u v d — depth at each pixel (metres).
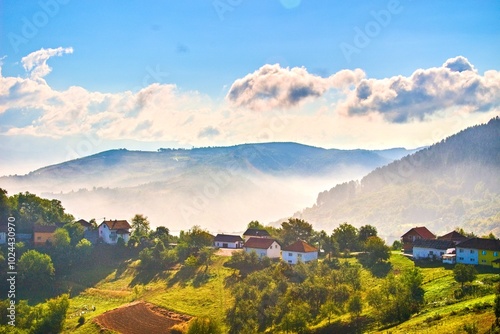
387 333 86.50
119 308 129.88
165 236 198.38
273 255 169.88
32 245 172.62
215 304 125.69
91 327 117.94
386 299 100.62
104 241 193.75
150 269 164.62
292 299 109.44
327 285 114.19
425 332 80.44
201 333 97.19
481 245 135.38
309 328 102.75
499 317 78.12
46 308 126.00
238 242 195.12
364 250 171.00
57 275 161.00
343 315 107.69
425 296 106.56
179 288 143.38
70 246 172.38
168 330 113.19
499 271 123.62
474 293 102.56
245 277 143.00
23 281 149.25
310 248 160.62
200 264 161.12
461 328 77.50
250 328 103.31
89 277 162.00
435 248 149.12
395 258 153.88
